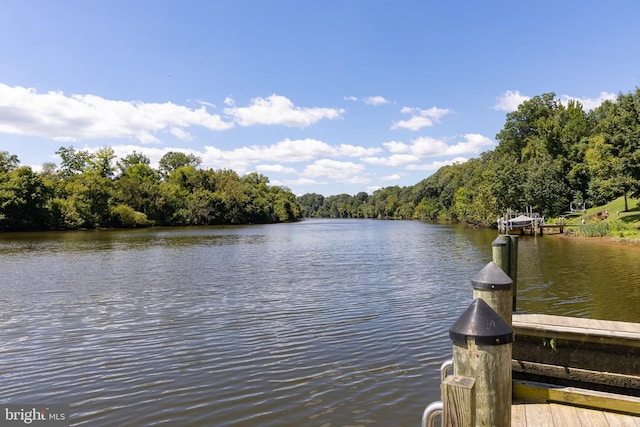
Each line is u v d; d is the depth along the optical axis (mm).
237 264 23906
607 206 49094
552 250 28062
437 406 3480
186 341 9977
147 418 6402
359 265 23312
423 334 10281
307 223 119188
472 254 28719
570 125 69438
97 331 10844
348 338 10008
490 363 2756
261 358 8789
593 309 12141
